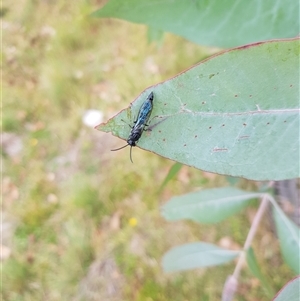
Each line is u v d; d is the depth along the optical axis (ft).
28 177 1.72
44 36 2.08
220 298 1.31
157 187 1.53
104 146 1.69
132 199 1.54
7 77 2.03
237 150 0.31
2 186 1.73
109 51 1.91
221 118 0.31
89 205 1.57
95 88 1.85
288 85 0.30
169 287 1.37
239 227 1.38
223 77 0.30
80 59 1.94
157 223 1.48
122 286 1.42
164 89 0.31
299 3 0.37
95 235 1.53
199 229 1.42
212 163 0.31
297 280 0.33
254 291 1.29
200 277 1.35
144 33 1.88
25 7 2.17
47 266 1.52
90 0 2.06
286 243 0.58
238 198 0.64
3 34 2.15
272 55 0.30
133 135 0.31
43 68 1.97
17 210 1.65
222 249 0.67
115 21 1.97
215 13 0.38
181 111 0.31
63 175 1.69
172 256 0.70
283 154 0.30
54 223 1.59
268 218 1.32
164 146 0.31
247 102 0.31
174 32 0.39
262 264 1.31
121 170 1.60
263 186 0.64
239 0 0.38
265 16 0.38
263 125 0.30
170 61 1.74
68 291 1.47
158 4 0.38
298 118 0.30
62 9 2.11
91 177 1.63
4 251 1.58
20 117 1.88
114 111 1.76
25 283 1.51
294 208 0.86
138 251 1.45
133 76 1.79
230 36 0.39
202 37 0.39
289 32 0.38
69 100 1.86
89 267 1.49
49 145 1.78
